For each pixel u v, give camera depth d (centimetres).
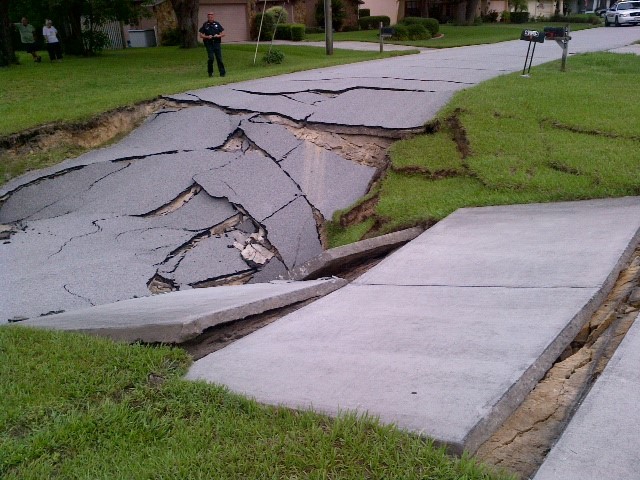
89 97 1360
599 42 2298
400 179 930
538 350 389
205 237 890
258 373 415
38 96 1455
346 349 435
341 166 1020
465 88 1188
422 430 315
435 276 585
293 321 522
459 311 483
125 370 430
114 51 2694
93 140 1148
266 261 862
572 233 636
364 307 532
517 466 297
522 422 332
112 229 891
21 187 1002
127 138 1177
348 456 308
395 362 401
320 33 3722
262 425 345
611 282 504
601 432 307
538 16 5316
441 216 797
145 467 320
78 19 2388
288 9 3806
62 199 980
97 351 459
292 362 425
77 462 333
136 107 1229
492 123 983
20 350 473
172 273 798
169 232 885
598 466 284
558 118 973
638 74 1320
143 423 364
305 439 325
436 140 992
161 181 994
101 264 792
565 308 454
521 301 484
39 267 788
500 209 779
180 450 333
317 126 1088
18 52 2850
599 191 759
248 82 1405
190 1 2623
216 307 525
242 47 2634
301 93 1238
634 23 3719
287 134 1084
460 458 299
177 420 365
